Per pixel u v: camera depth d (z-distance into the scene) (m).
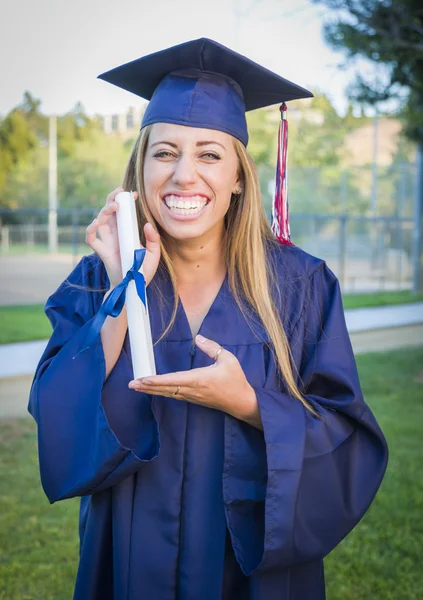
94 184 41.97
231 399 1.70
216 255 1.94
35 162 42.41
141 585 1.80
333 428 1.83
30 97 41.16
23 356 8.60
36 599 3.29
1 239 38.88
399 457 5.23
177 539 1.81
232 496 1.78
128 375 1.83
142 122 1.91
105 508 1.88
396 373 8.31
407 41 9.51
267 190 20.64
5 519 4.16
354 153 38.38
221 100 1.86
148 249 1.76
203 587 1.80
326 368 1.90
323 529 1.80
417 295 17.36
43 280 19.42
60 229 36.09
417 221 18.05
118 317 1.79
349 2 9.12
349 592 3.36
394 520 4.15
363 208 36.88
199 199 1.80
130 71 1.97
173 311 1.88
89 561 1.88
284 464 1.72
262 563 1.72
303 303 1.95
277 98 2.08
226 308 1.88
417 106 11.44
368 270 24.17
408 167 29.30
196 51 1.85
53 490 1.78
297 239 25.67
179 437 1.82
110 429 1.67
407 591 3.37
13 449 5.37
